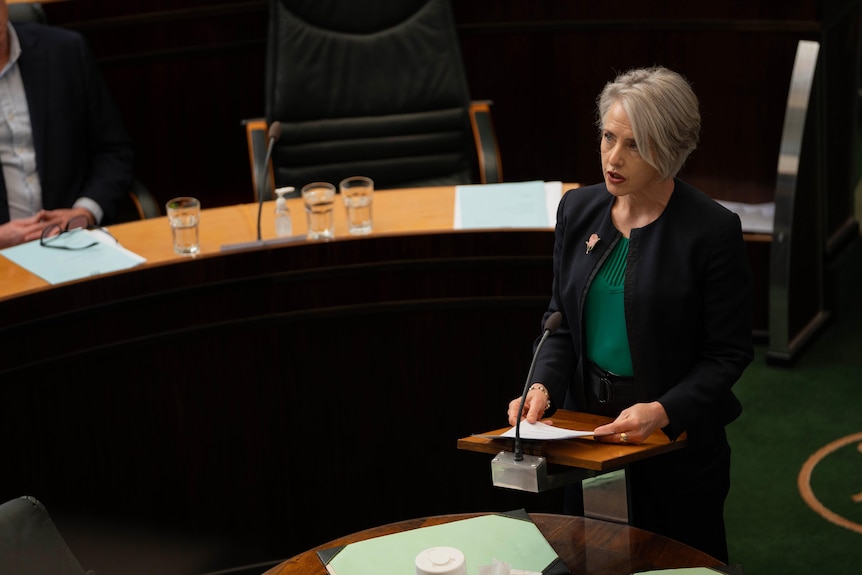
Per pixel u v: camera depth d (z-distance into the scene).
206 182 18.03
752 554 12.26
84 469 11.53
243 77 17.55
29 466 11.30
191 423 11.79
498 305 11.80
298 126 15.56
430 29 15.67
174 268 11.30
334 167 15.77
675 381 8.41
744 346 8.21
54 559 7.64
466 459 12.31
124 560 11.90
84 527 11.63
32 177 15.08
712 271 8.06
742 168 17.33
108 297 11.14
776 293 15.79
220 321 11.60
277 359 11.88
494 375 12.07
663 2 16.86
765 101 16.81
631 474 8.76
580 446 7.78
